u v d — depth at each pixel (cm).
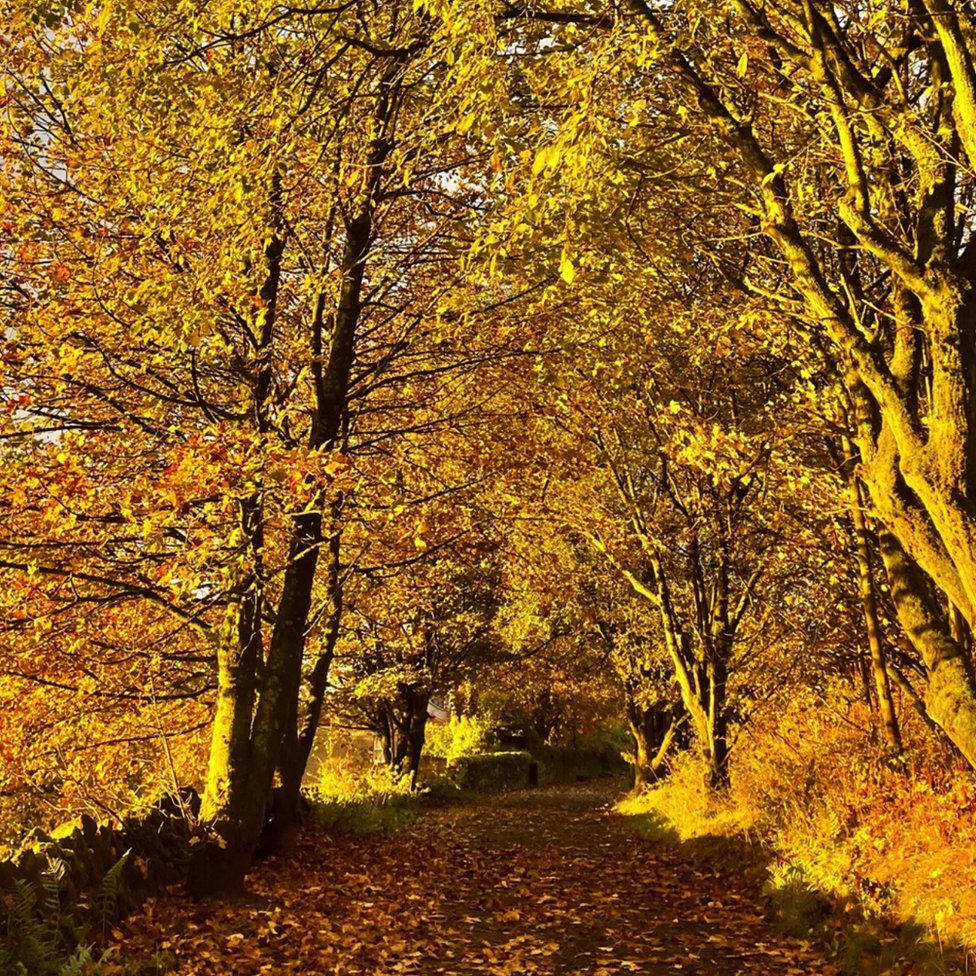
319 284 1078
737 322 990
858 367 682
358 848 1461
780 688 1717
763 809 1326
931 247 646
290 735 1311
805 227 905
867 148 793
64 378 1014
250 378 1120
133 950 750
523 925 973
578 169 634
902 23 823
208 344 1035
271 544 1293
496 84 677
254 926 870
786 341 1057
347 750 3028
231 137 902
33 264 1029
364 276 1295
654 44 684
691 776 1856
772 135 979
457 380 1412
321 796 2014
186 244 993
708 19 784
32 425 1065
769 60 833
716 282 1168
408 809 2342
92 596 1219
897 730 1123
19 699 1355
